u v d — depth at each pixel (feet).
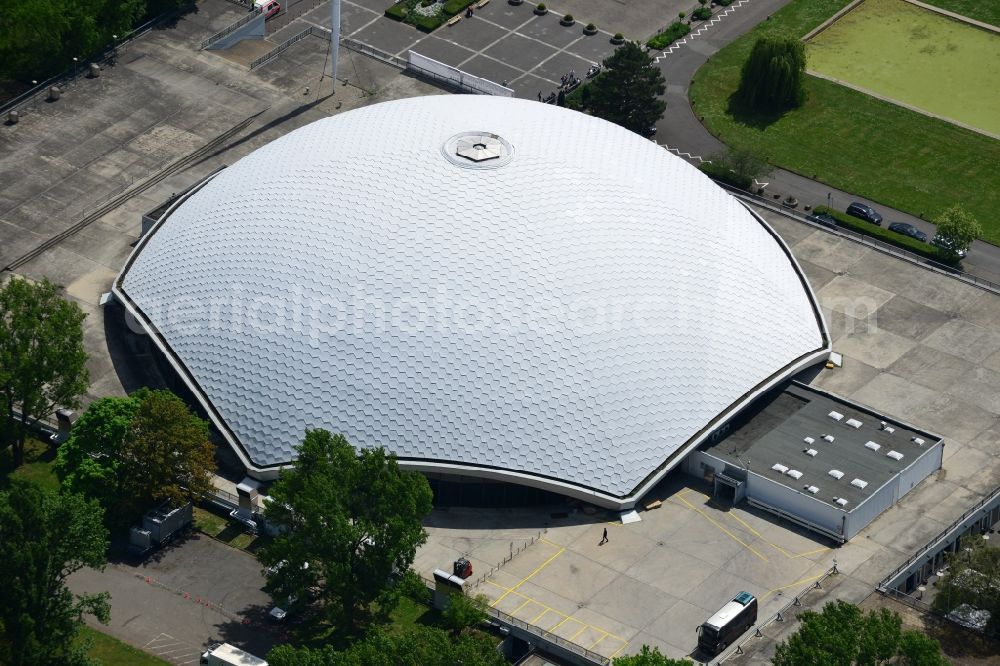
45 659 625.00
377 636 617.21
